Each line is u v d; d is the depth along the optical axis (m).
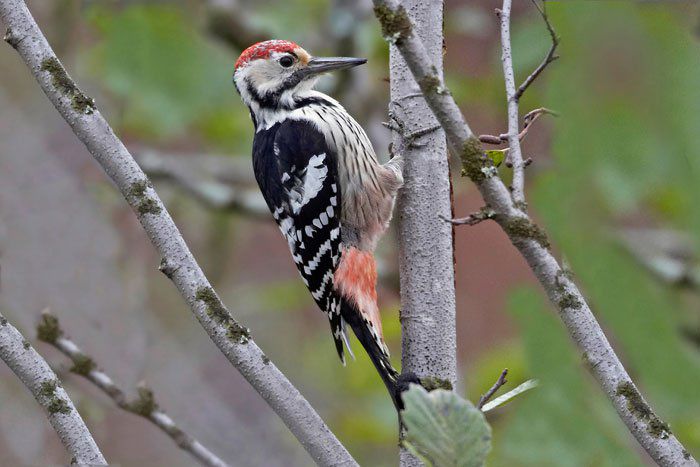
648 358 5.44
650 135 5.19
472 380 11.68
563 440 6.58
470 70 13.68
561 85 5.29
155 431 11.30
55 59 5.93
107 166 5.85
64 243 10.69
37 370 5.67
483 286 15.27
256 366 5.75
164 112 13.15
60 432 5.64
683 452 5.23
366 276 8.74
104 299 10.57
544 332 6.09
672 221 10.30
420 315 6.81
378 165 9.12
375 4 5.18
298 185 9.47
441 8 6.92
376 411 12.47
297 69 9.91
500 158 6.09
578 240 5.33
